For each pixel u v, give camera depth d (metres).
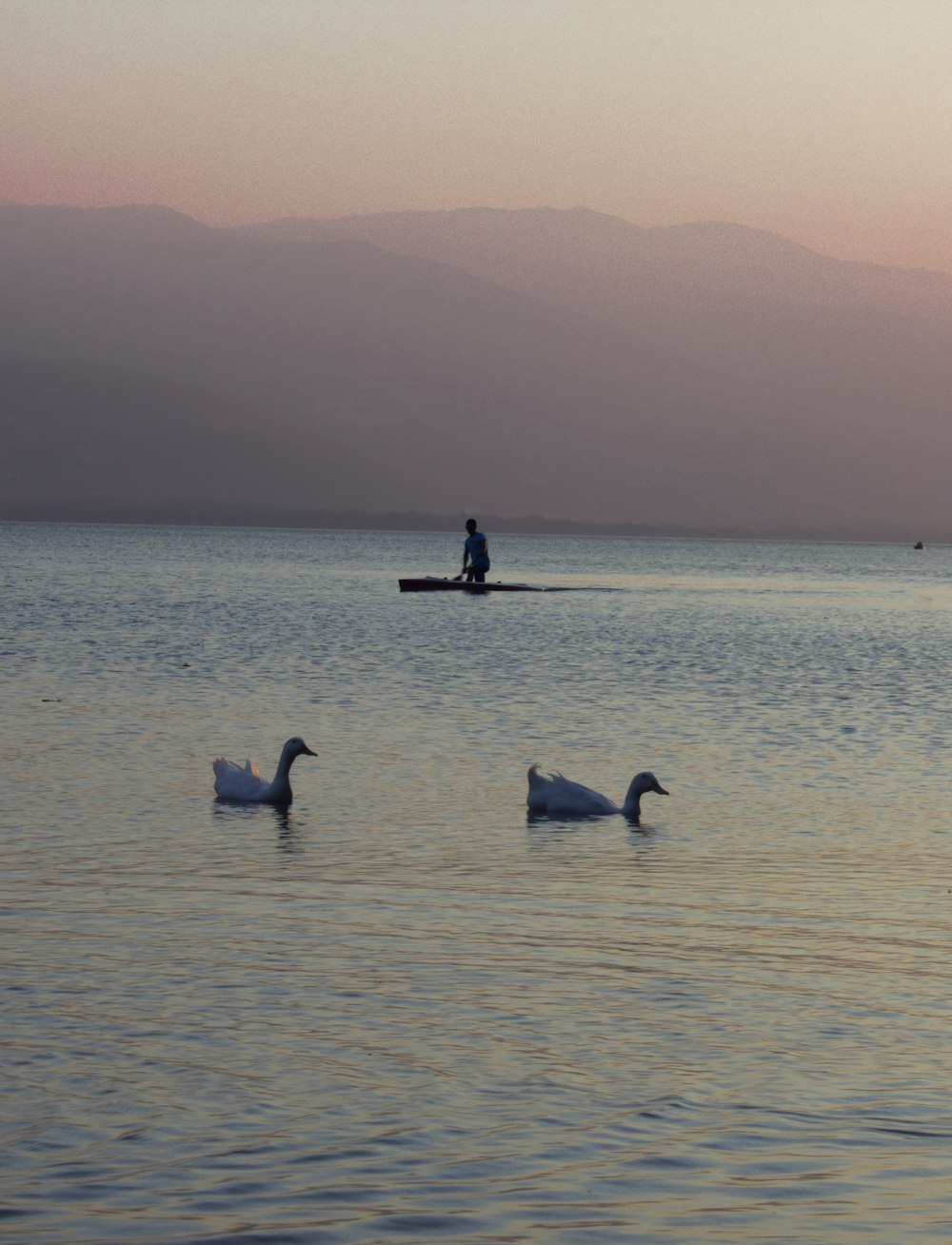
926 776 34.81
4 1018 16.58
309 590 117.31
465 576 114.81
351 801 30.61
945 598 136.62
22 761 34.44
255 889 22.83
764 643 75.75
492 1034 16.41
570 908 21.98
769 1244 11.64
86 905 21.64
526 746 38.59
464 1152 13.29
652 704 48.28
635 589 134.75
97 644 65.75
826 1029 16.73
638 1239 11.69
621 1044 16.14
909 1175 12.95
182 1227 11.73
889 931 20.92
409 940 20.09
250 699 47.34
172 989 17.75
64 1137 13.41
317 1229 11.75
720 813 29.98
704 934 20.66
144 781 32.38
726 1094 14.76
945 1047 16.19
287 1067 15.27
